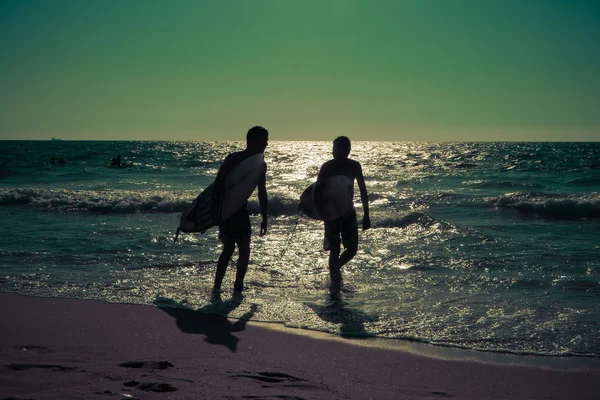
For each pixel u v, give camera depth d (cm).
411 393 259
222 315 411
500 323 392
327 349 332
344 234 540
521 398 257
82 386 241
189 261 628
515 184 2103
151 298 460
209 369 282
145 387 242
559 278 539
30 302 439
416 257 666
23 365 277
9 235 827
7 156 5197
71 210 1255
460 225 1007
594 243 764
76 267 591
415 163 3938
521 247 730
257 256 673
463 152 6353
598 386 274
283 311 425
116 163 3631
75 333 352
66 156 5219
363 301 458
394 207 1340
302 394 248
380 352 329
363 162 4109
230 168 491
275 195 1300
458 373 292
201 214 517
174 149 8062
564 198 1281
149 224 989
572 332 369
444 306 440
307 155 5994
